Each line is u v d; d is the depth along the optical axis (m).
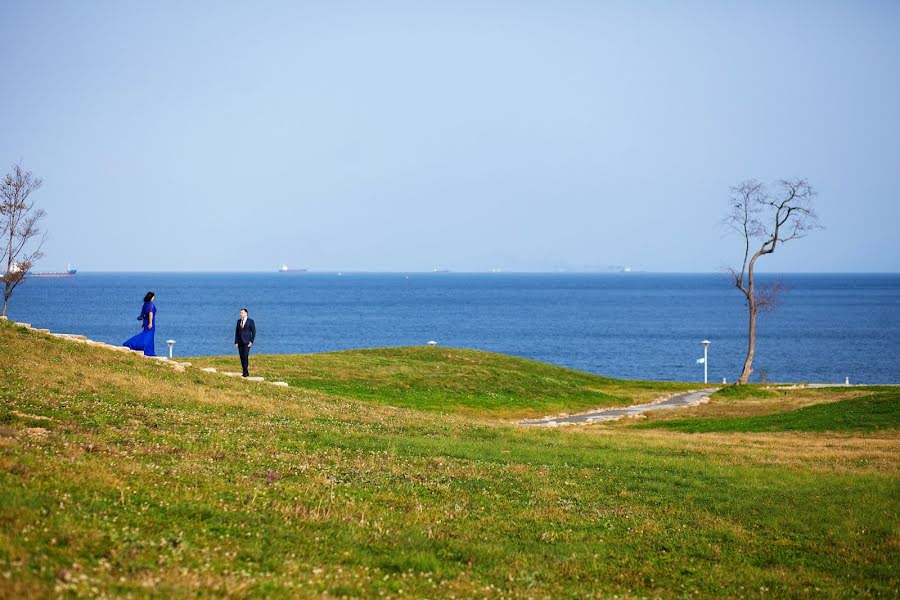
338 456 31.27
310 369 68.81
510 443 39.47
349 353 89.88
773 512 27.06
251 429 34.84
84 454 24.80
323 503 23.44
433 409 60.88
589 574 20.19
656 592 19.19
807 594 19.47
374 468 29.67
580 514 25.88
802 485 31.36
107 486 21.27
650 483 30.95
